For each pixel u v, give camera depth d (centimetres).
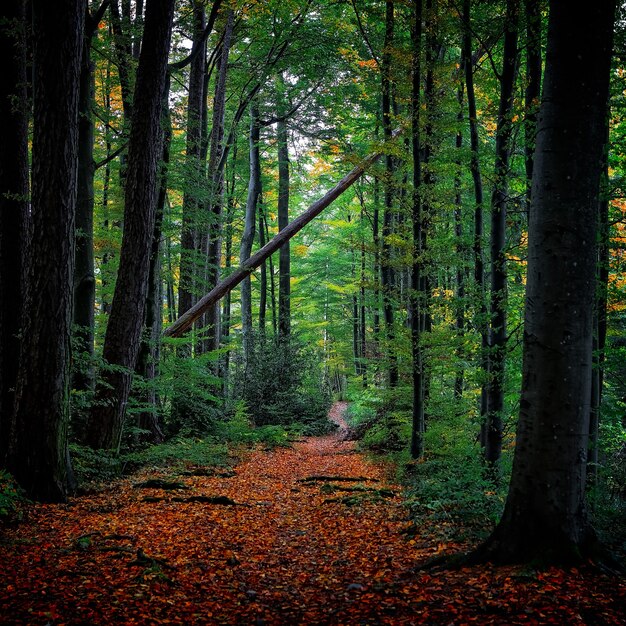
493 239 930
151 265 1413
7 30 868
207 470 1191
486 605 400
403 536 655
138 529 679
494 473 870
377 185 1617
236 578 521
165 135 1433
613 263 858
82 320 1183
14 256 915
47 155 810
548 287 479
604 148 751
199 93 1741
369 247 1212
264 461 1443
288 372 2283
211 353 1641
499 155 922
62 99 807
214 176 1880
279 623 411
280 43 2030
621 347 898
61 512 757
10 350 912
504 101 917
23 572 493
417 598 430
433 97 1080
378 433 1548
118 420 1116
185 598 459
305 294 3506
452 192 1085
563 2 471
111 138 1573
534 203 492
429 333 1143
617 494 856
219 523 741
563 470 473
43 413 830
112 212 1742
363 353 2623
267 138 2634
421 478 1015
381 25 1709
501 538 490
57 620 391
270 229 3662
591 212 479
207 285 1877
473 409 1359
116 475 1066
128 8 1595
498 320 932
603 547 476
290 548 640
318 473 1268
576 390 474
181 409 1617
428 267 1164
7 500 713
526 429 490
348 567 552
